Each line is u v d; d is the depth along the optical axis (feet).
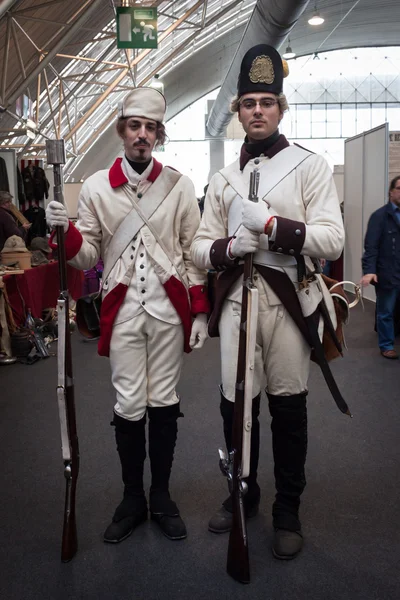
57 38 35.17
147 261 7.09
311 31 72.38
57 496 8.48
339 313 7.11
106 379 14.87
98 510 8.02
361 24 71.82
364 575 6.52
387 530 7.41
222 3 54.90
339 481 8.75
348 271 30.32
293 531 6.98
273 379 6.88
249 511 7.68
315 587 6.32
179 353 7.43
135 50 50.72
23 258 18.53
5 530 7.57
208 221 7.08
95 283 25.77
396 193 16.16
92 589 6.36
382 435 10.59
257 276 6.63
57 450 10.22
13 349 17.61
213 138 88.84
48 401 13.21
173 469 9.19
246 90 6.56
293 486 7.06
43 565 6.80
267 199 6.52
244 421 6.11
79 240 6.79
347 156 30.04
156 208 7.09
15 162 28.78
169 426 7.50
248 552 6.71
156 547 7.12
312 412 11.92
